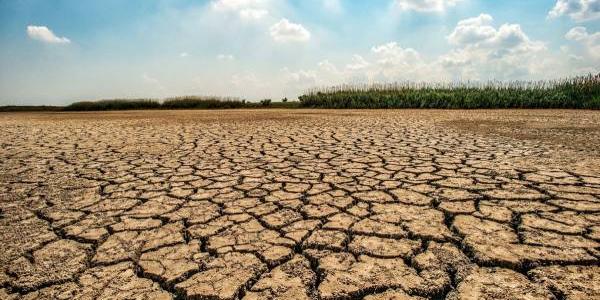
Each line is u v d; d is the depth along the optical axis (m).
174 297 1.35
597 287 1.34
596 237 1.76
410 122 7.96
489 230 1.86
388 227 1.93
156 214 2.20
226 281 1.44
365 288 1.37
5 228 2.01
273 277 1.46
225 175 3.12
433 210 2.17
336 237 1.82
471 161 3.51
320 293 1.34
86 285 1.43
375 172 3.12
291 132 6.19
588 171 3.04
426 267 1.51
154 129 7.11
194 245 1.76
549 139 4.96
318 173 3.13
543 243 1.70
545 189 2.54
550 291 1.33
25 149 4.62
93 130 7.09
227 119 9.85
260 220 2.07
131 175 3.16
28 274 1.52
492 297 1.30
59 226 2.03
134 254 1.68
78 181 2.98
